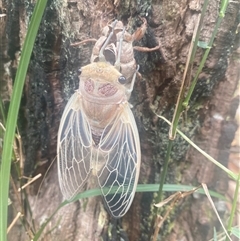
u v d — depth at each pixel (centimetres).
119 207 9
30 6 10
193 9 9
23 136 12
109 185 9
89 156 9
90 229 11
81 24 10
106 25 9
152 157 11
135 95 10
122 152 9
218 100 10
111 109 9
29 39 6
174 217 11
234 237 11
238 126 11
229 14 9
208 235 11
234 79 10
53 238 12
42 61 10
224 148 11
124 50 9
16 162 10
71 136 9
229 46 9
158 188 9
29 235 10
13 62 11
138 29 9
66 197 9
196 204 11
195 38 7
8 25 11
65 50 10
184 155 11
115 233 11
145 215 11
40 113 11
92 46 10
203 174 11
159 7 9
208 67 10
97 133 9
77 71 10
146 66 10
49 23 10
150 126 10
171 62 9
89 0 9
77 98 9
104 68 9
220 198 10
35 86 11
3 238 7
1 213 7
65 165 9
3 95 11
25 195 11
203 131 11
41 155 12
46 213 12
